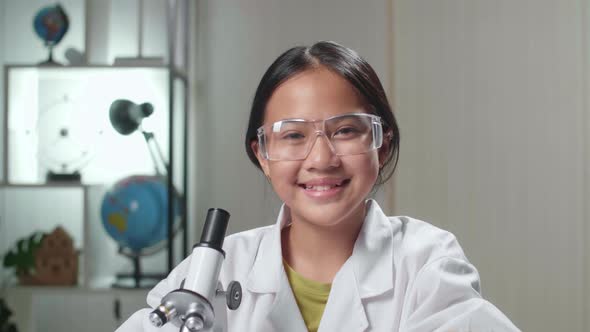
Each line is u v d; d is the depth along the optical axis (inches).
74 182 91.7
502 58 95.9
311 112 34.3
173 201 88.4
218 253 28.1
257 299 38.6
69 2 98.6
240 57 99.6
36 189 98.0
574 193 95.8
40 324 98.1
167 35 95.5
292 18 98.7
